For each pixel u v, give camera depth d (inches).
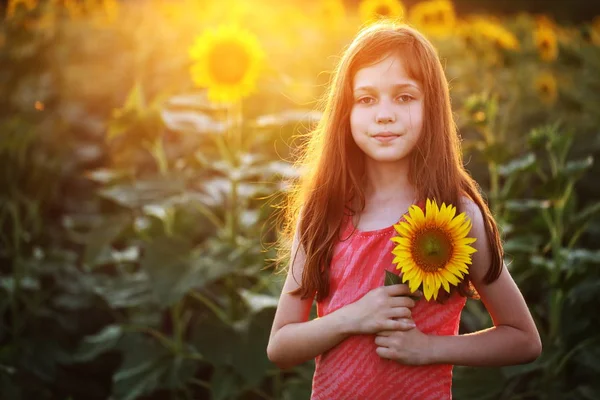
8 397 131.8
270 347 71.1
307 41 234.7
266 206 122.6
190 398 126.9
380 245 67.3
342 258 68.7
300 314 71.9
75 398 153.3
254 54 132.0
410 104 66.8
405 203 68.4
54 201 186.1
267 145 162.9
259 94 181.3
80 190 191.9
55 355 146.9
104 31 230.7
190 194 133.6
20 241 154.2
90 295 153.3
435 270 62.1
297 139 132.3
